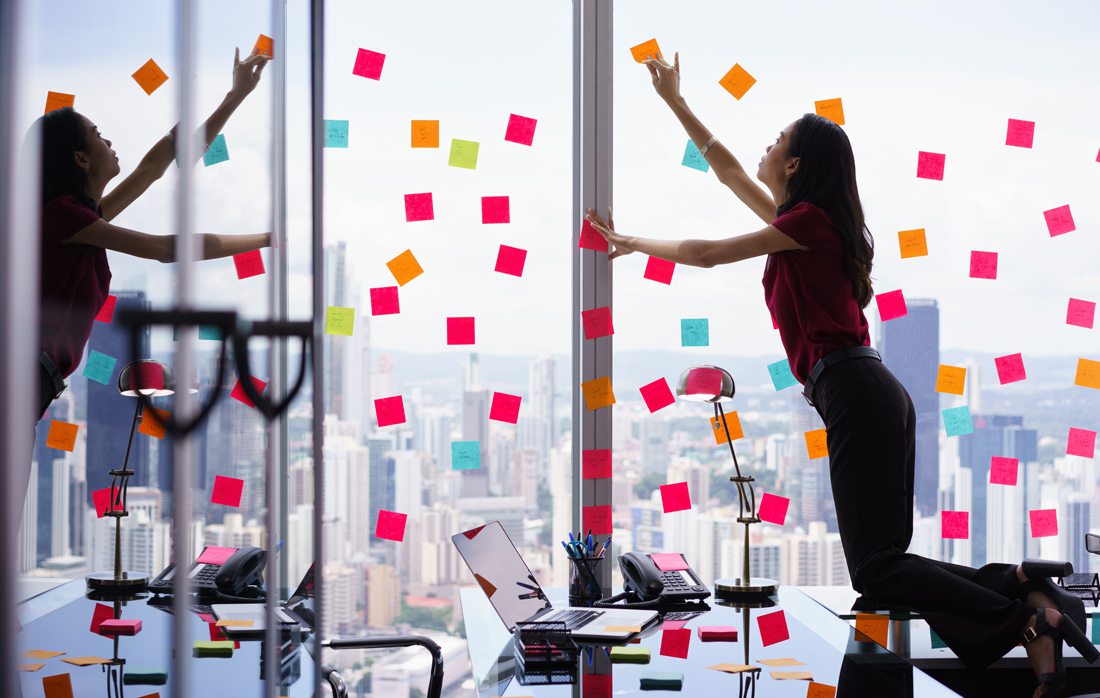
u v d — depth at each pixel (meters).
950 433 2.78
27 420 0.71
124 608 0.87
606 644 1.83
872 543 2.29
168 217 0.91
